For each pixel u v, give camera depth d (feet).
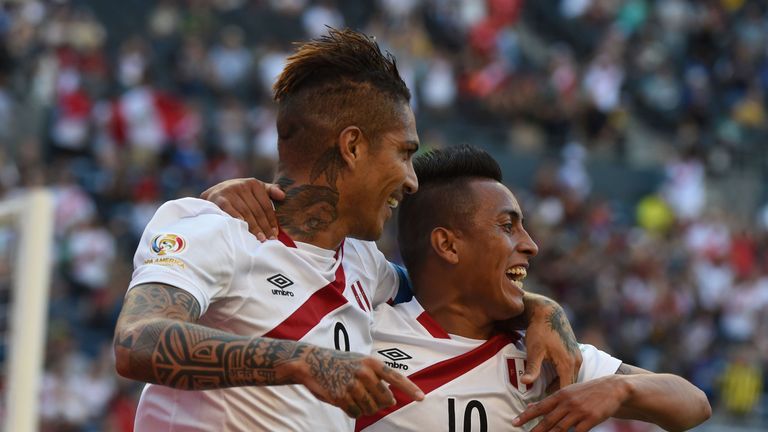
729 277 132.77
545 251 116.37
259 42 141.59
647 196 147.43
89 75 118.93
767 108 175.32
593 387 23.95
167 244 21.83
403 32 145.38
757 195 157.69
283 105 24.26
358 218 24.07
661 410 24.54
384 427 25.25
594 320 111.14
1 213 45.21
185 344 19.90
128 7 136.46
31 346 43.73
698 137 161.79
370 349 25.00
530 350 25.61
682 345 118.01
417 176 26.84
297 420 22.67
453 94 145.69
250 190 23.70
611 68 159.33
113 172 108.37
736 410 113.80
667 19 179.52
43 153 112.06
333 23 147.33
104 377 84.07
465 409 25.62
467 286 26.05
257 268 23.02
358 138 23.70
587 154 147.23
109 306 96.22
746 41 181.37
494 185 26.32
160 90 121.90
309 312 23.34
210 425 22.44
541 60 166.09
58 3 128.06
